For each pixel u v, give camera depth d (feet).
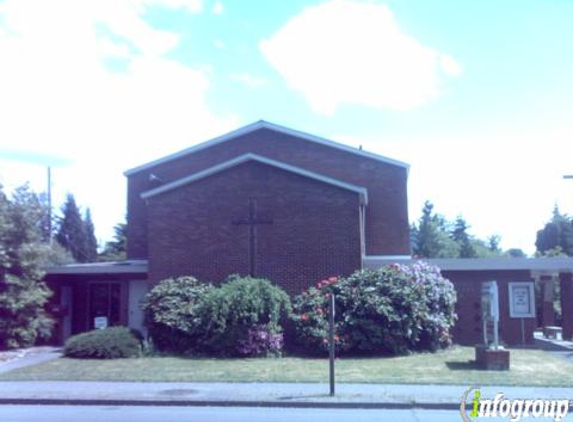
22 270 73.67
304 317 64.80
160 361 58.95
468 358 60.54
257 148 95.71
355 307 64.80
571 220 234.38
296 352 65.26
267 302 64.80
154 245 73.72
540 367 53.31
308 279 71.15
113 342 62.03
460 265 77.56
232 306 63.62
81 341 62.23
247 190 73.31
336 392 41.47
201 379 47.16
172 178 96.02
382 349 63.72
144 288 84.64
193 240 73.26
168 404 39.42
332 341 40.98
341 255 71.10
